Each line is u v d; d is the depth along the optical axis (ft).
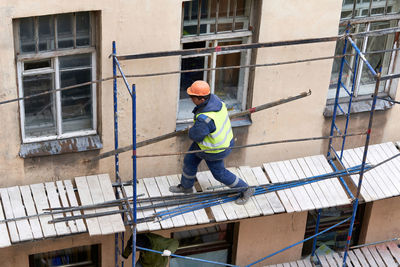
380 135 31.96
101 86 25.90
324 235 34.91
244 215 26.91
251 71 28.19
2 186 26.45
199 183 28.14
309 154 31.17
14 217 25.16
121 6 24.50
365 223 34.81
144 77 26.22
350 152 30.55
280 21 27.14
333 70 30.07
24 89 25.57
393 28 27.07
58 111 26.37
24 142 26.25
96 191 26.71
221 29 27.37
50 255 30.63
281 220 32.32
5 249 28.50
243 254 32.91
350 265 32.60
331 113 29.89
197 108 24.90
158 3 24.99
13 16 23.15
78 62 25.77
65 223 25.29
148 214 26.37
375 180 29.30
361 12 29.12
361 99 30.66
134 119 22.85
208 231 32.50
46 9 23.48
